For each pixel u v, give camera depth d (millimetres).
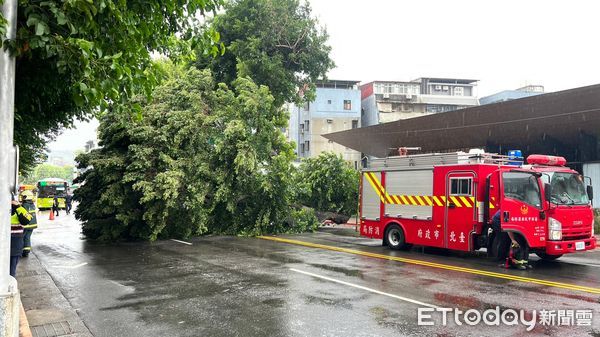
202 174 17125
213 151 17641
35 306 7312
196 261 11711
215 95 18672
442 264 11172
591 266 11102
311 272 10008
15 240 8812
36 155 21312
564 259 12406
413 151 31875
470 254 13148
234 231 18578
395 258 12195
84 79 4484
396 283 8781
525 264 10562
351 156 58219
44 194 42938
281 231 19547
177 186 15742
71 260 12055
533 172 10812
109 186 16172
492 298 7539
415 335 5652
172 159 16531
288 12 29719
